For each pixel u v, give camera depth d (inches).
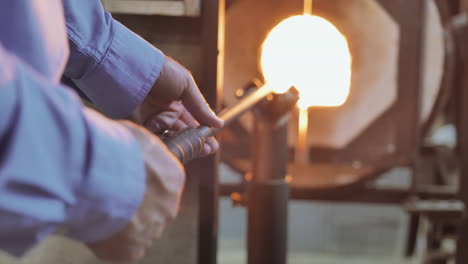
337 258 146.9
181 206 57.3
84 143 33.0
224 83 71.0
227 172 129.0
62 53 40.4
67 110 32.6
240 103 51.4
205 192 57.2
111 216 33.9
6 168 30.2
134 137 34.9
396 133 73.4
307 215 153.6
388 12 71.3
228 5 69.8
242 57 70.5
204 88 56.5
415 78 72.3
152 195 35.0
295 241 154.2
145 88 46.6
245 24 70.1
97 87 46.9
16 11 36.6
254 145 60.7
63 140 32.6
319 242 153.6
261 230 60.6
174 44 56.7
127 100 46.9
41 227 32.7
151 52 46.8
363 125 73.5
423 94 74.5
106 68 46.2
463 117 67.2
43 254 56.1
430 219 70.8
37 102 31.9
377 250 151.3
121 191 33.8
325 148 74.1
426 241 85.5
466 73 67.0
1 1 36.4
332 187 76.0
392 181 143.8
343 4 70.2
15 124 30.7
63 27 40.6
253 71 70.5
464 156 67.0
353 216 152.3
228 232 154.6
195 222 57.4
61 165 32.6
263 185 60.2
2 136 30.8
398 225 150.7
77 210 33.4
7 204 31.3
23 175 31.2
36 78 32.2
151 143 35.2
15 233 32.7
